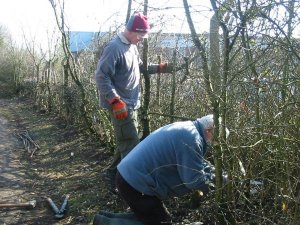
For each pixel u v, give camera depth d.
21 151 7.43
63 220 4.41
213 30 3.35
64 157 6.84
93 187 5.21
